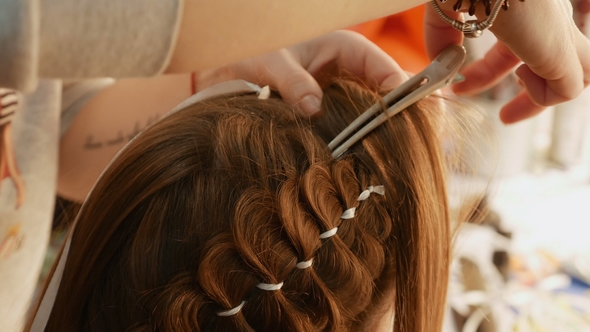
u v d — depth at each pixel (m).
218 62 0.25
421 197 0.45
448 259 0.52
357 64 0.50
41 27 0.18
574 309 0.85
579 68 0.42
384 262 0.45
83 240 0.45
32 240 0.57
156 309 0.38
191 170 0.41
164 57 0.21
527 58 0.38
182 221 0.40
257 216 0.39
